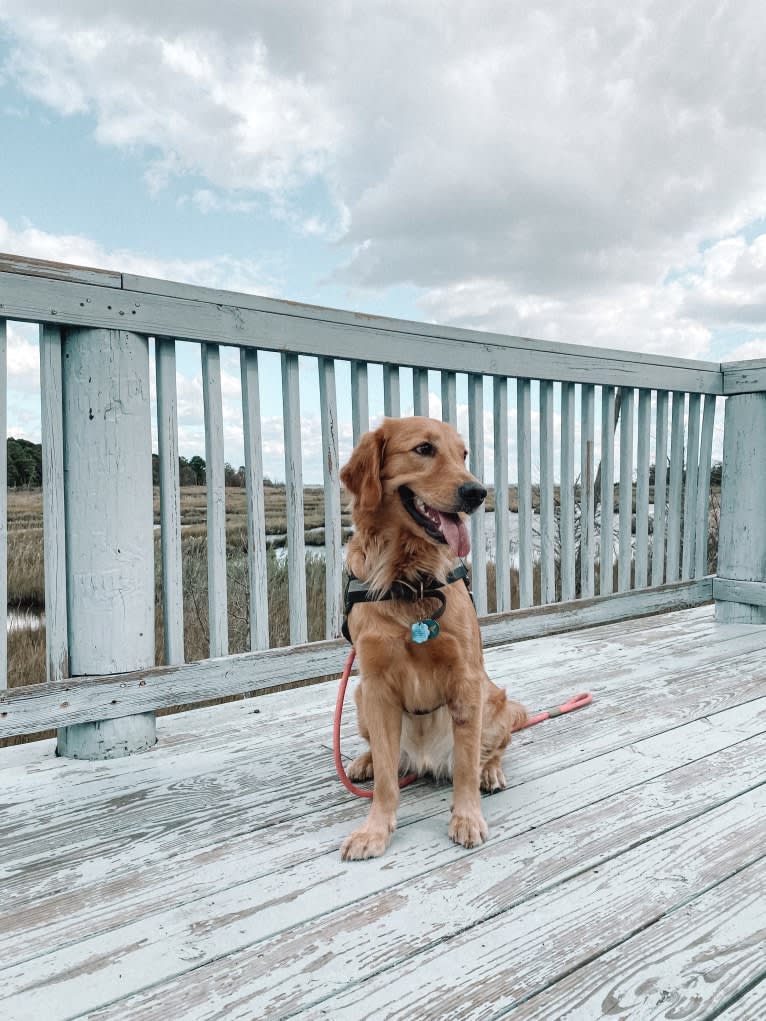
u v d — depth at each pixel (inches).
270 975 46.1
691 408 177.5
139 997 44.1
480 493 73.6
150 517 94.7
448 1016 41.8
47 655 88.8
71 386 88.8
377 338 116.6
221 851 65.3
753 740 92.3
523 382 142.3
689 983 44.6
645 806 73.1
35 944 50.3
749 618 172.4
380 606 71.7
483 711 77.6
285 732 101.3
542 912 53.4
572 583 153.3
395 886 58.0
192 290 95.4
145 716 95.0
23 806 76.4
